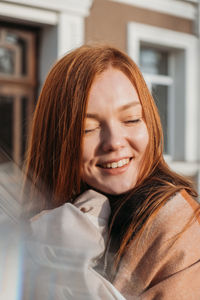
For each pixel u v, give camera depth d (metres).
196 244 0.73
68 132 0.88
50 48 3.79
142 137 0.86
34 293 0.44
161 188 0.81
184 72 4.78
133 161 0.87
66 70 0.92
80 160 0.87
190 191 0.89
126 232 0.76
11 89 3.79
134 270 0.74
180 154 4.86
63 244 0.59
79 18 3.81
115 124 0.84
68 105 0.89
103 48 0.91
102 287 0.57
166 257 0.72
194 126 4.86
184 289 0.69
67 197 0.92
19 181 0.56
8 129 3.69
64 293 0.47
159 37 4.43
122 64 0.88
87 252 0.59
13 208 0.50
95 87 0.85
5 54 3.76
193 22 4.74
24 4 3.48
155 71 4.75
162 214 0.76
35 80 3.92
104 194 0.90
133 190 0.84
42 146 1.00
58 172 0.92
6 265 0.41
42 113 1.01
